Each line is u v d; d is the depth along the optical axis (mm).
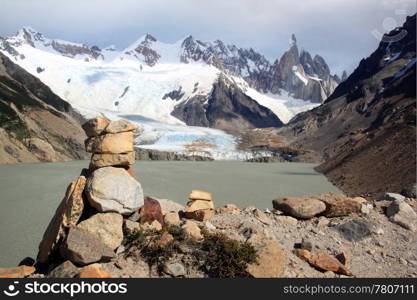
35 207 45656
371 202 20875
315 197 18531
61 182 76125
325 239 15383
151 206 14148
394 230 16797
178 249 12109
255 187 84625
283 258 12211
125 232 12992
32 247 28766
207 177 110750
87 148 14039
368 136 124125
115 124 13781
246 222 15203
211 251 11938
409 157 72938
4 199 51750
